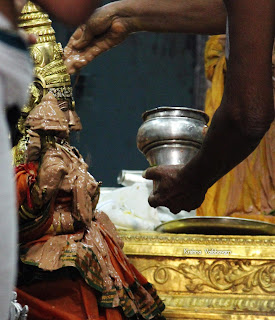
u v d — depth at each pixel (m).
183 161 5.03
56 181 4.51
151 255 5.80
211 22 4.86
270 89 3.05
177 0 4.94
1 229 1.75
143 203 7.09
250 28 2.90
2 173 1.77
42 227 4.58
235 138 3.26
